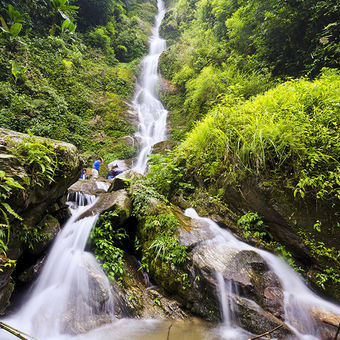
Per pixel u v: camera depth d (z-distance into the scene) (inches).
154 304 106.9
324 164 114.7
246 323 92.0
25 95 357.7
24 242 95.8
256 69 307.0
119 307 100.5
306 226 117.6
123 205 137.0
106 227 125.0
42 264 106.7
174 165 186.4
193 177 184.2
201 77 374.6
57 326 88.6
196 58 470.3
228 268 105.3
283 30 254.8
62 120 389.4
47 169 89.4
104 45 618.5
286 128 126.4
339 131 116.0
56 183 98.3
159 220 129.4
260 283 104.6
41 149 88.3
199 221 141.3
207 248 117.5
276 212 125.1
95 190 228.5
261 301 98.3
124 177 187.3
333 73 164.6
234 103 186.4
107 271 112.6
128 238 142.9
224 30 436.1
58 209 124.1
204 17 552.1
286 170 125.3
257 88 268.5
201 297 103.0
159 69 621.0
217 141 163.6
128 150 409.7
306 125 120.4
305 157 117.9
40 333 85.3
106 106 473.7
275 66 284.0
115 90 527.5
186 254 113.0
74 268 107.2
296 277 116.6
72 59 488.4
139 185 159.2
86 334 88.4
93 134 423.5
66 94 438.3
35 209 98.2
